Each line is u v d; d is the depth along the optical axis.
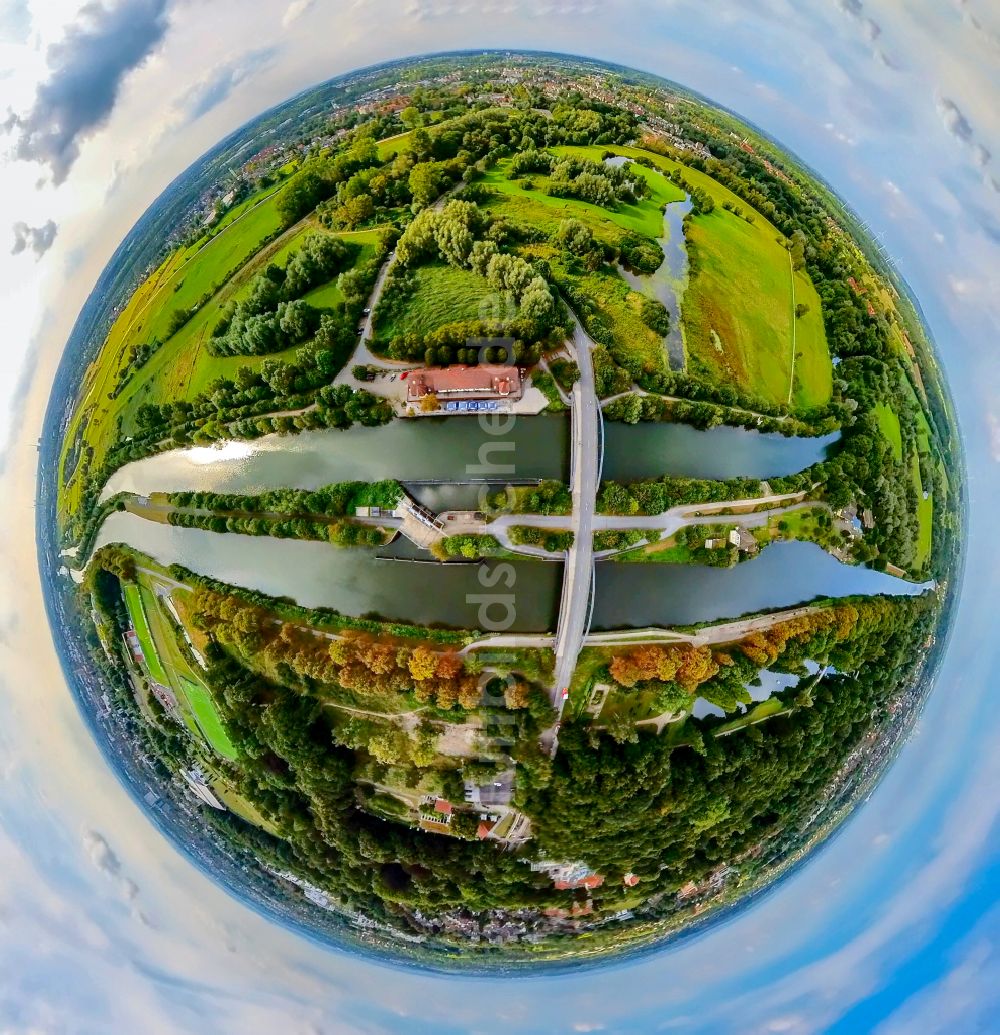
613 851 114.25
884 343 146.88
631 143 157.75
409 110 154.00
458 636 107.56
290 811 120.88
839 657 121.62
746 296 135.12
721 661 108.75
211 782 138.25
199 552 126.38
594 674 108.25
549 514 109.06
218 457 126.94
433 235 121.62
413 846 114.56
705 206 143.00
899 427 140.38
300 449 121.56
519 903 121.12
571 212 133.00
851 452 126.50
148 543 131.38
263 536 121.00
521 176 141.12
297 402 117.81
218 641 121.25
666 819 113.25
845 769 139.38
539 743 107.56
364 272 122.88
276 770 118.75
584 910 127.31
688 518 114.19
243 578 122.19
